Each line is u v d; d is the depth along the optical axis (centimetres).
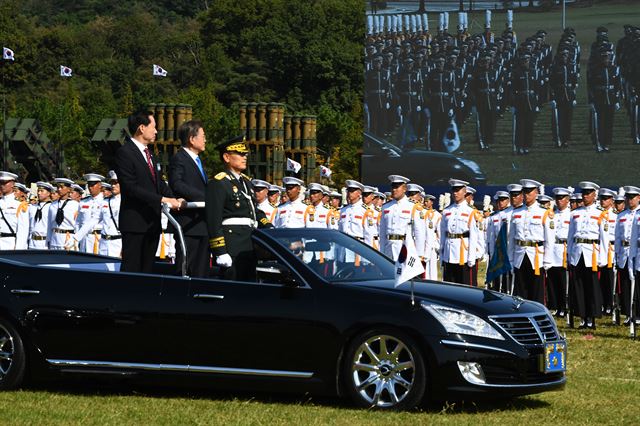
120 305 1492
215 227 1545
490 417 1366
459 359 1360
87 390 1570
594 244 2734
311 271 1448
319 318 1413
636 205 2700
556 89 4612
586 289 2725
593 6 4538
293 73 15388
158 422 1316
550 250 2862
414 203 2866
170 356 1473
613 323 2852
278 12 16188
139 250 1631
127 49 18275
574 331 2594
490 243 3130
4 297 1541
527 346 1392
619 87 4525
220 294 1458
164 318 1473
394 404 1386
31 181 5656
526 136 4675
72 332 1511
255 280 1523
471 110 4762
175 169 1680
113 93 16675
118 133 4859
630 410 1454
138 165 1638
